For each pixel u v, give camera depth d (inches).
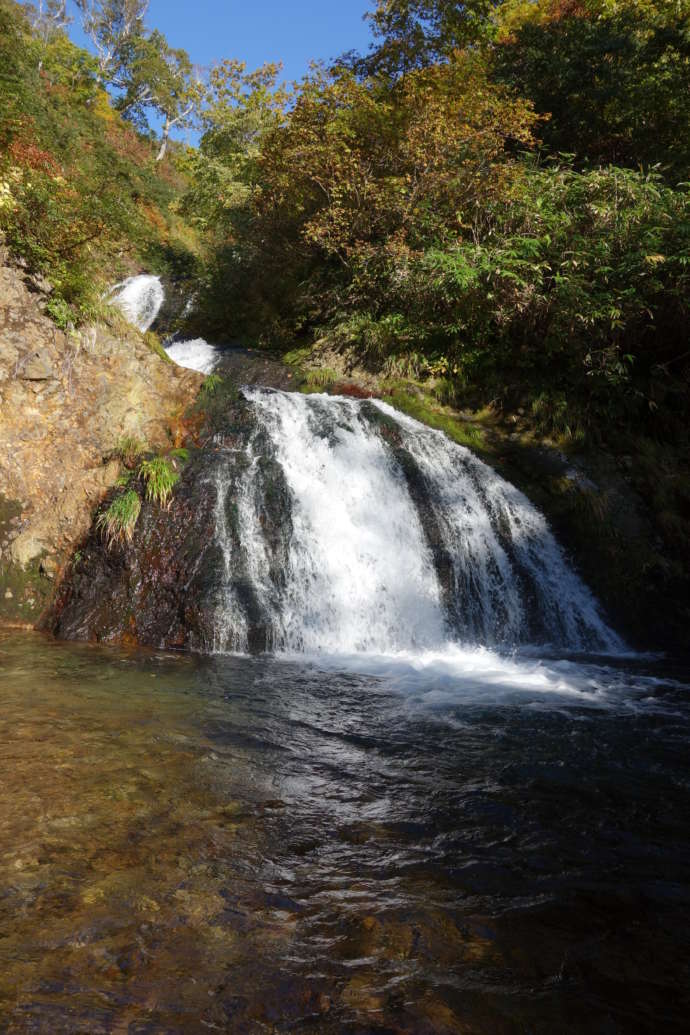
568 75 575.2
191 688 195.0
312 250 539.5
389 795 128.1
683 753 154.8
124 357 339.6
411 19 598.2
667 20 603.8
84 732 150.3
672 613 311.4
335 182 488.4
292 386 444.5
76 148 597.3
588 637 293.6
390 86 553.0
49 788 119.7
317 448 328.8
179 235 1033.5
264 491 298.8
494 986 75.2
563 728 171.8
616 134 613.0
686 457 392.8
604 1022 70.0
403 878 98.2
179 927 82.9
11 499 287.1
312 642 260.8
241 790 126.2
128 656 231.5
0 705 166.1
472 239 465.4
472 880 98.3
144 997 70.2
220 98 672.4
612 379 381.4
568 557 321.4
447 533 307.6
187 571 267.9
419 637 275.4
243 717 170.7
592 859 105.8
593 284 384.2
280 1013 69.1
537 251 395.5
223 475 302.5
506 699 199.2
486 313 428.1
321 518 296.2
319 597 273.4
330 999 71.5
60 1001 68.7
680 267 376.8
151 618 259.4
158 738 150.2
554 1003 72.7
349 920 86.6
